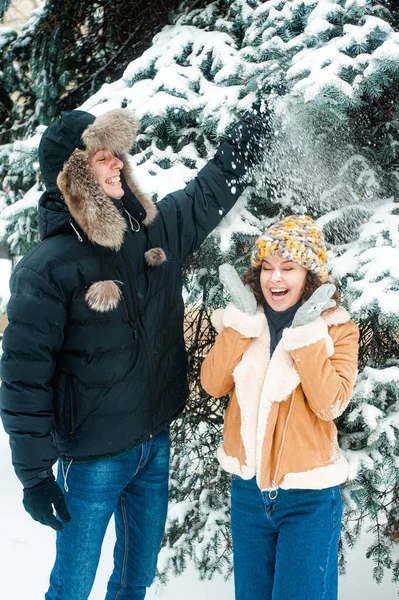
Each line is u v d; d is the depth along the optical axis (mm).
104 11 3037
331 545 1622
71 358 1676
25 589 2602
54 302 1592
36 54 3281
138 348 1714
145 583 1965
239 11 2336
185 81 2176
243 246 2207
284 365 1629
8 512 3293
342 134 2064
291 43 1954
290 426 1617
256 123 1962
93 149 1587
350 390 1599
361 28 1872
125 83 2434
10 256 3242
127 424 1723
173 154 2205
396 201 2166
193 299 2443
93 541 1789
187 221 1898
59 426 1710
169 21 2746
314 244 1647
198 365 2467
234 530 1745
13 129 3428
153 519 1911
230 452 1737
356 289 1858
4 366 1597
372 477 2154
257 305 1765
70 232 1671
